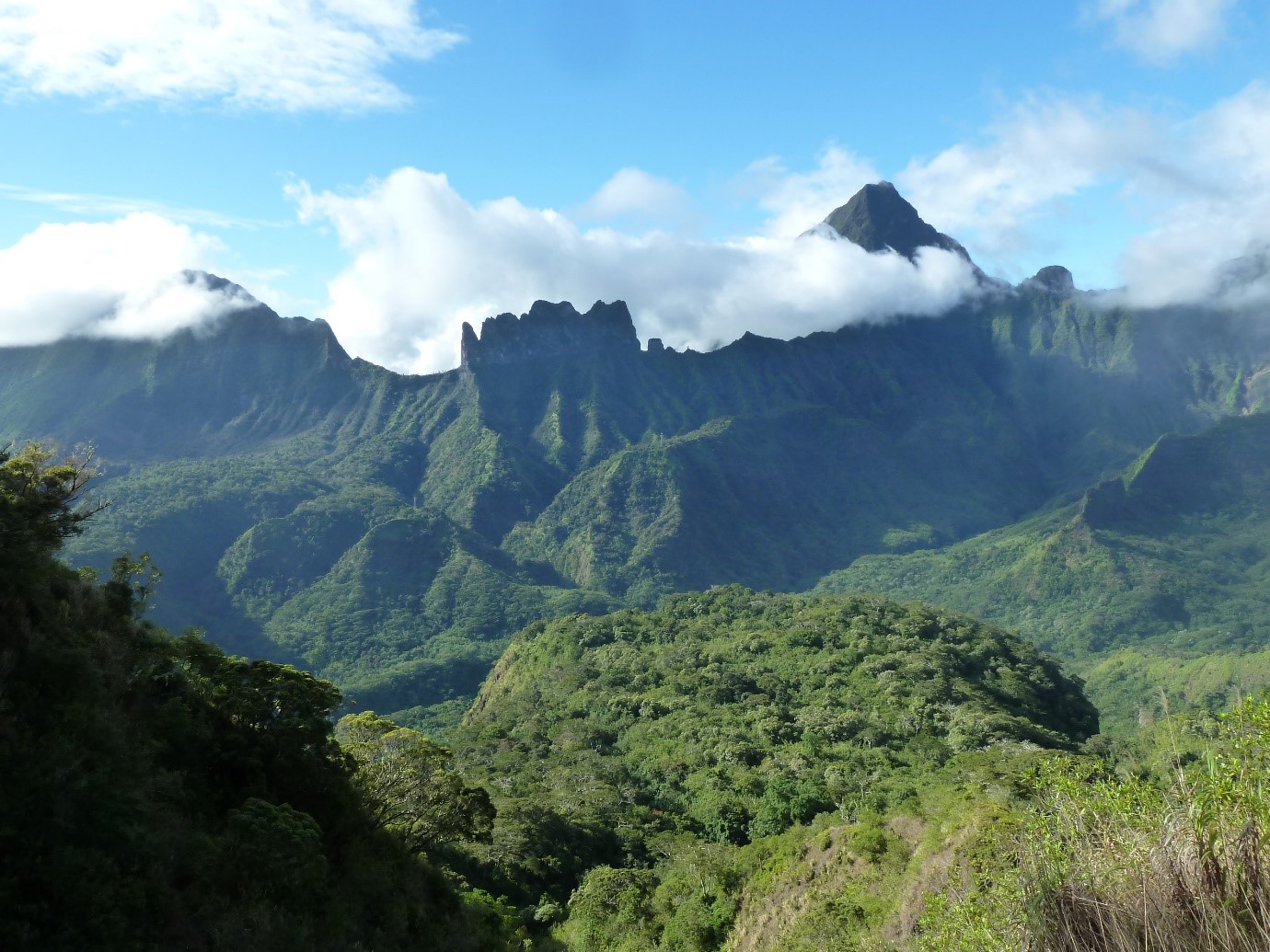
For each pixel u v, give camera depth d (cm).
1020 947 864
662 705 9025
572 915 4747
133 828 1778
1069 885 763
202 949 1762
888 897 3234
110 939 1577
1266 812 658
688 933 4150
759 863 4562
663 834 6138
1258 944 635
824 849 3959
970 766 6125
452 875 4469
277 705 2745
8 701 1806
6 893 1508
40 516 2519
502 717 9988
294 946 1986
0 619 1984
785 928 3594
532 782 7250
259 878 2077
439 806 3300
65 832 1670
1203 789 710
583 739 8512
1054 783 912
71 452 3156
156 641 2630
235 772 2470
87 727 1945
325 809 2709
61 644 2095
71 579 2527
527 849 5322
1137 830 754
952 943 1273
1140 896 705
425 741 3481
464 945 2844
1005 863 1057
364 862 2709
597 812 6456
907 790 5825
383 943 2444
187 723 2405
